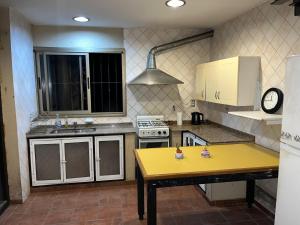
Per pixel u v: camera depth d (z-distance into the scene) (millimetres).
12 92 2947
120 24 3768
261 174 2203
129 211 2943
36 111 3891
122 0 2664
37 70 3889
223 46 3785
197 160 2369
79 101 4078
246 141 3074
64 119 3967
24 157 3238
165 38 4109
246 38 3172
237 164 2254
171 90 4273
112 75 4121
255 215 2859
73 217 2812
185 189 3533
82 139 3455
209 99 3625
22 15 3227
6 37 2854
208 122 4371
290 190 1865
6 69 2904
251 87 2928
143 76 3699
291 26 2422
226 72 3111
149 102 4230
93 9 2984
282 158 1948
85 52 3945
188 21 3629
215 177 2131
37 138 3350
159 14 3240
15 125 3008
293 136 1816
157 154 2562
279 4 2346
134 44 4043
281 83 2580
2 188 3043
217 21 3635
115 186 3645
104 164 3600
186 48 4211
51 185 3506
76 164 3512
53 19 3434
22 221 2736
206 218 2797
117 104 4203
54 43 3840
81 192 3449
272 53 2701
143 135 3680
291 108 1833
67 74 3996
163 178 2018
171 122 4312
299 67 1746
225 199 3086
